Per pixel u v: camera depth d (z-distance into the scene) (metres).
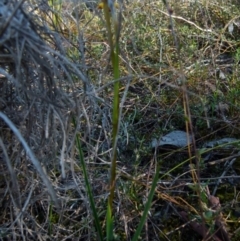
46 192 1.61
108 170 1.86
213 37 2.87
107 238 1.45
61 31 1.57
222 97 2.34
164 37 2.70
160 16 2.93
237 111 2.30
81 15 2.54
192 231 1.74
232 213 1.81
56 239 1.66
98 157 1.86
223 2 3.20
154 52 2.65
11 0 1.26
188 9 3.13
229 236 1.70
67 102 1.36
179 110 2.27
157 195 1.86
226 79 2.53
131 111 2.34
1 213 1.61
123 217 1.73
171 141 2.14
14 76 1.37
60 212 1.67
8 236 1.58
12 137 1.49
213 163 1.97
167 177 1.97
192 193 1.91
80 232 1.71
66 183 1.80
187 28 2.78
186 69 2.45
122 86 2.39
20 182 1.58
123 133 2.12
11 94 1.46
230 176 1.92
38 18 1.42
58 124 1.54
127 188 1.79
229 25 2.97
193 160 2.06
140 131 2.22
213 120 2.25
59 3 1.93
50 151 1.52
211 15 3.13
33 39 1.21
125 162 2.01
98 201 1.78
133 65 2.55
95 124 1.97
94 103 1.68
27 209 1.63
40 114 1.40
